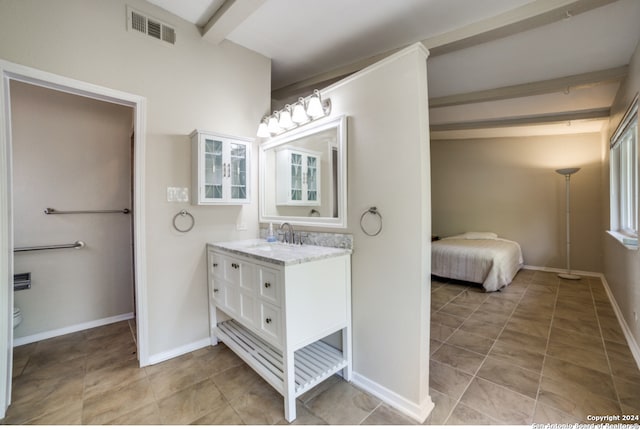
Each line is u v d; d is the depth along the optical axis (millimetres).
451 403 1720
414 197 1628
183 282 2322
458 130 4648
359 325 1934
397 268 1715
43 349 2391
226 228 2561
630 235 2809
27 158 2551
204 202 2254
